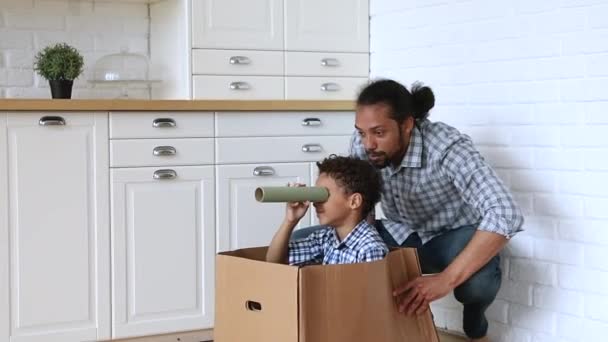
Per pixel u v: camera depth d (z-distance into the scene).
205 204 3.57
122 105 3.37
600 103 3.00
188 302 3.56
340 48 4.08
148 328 3.48
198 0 3.78
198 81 3.79
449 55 3.62
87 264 3.37
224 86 3.85
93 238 3.38
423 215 2.94
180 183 3.53
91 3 3.96
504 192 2.59
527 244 3.29
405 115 2.67
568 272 3.13
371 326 2.23
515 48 3.31
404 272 2.41
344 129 3.88
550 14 3.16
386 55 4.01
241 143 3.64
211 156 3.58
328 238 2.58
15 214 3.25
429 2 3.72
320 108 3.78
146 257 3.47
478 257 2.52
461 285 2.87
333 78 4.07
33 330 3.30
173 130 3.50
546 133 3.20
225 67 3.85
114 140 3.39
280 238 2.50
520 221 2.57
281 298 2.14
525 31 3.26
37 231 3.29
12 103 3.19
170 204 3.50
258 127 3.68
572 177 3.10
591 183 3.04
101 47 3.98
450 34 3.61
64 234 3.33
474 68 3.49
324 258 2.55
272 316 2.17
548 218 3.20
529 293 3.29
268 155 3.70
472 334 3.08
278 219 3.73
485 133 3.45
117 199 3.41
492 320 3.46
